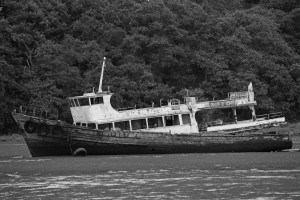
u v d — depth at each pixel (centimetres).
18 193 8319
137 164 11169
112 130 12888
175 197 7938
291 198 7781
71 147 12888
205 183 8912
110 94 13400
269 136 13488
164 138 13025
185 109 13775
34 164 11444
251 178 9319
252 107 14425
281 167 10562
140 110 13500
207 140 13212
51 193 8294
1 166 11181
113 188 8600
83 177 9662
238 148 13350
